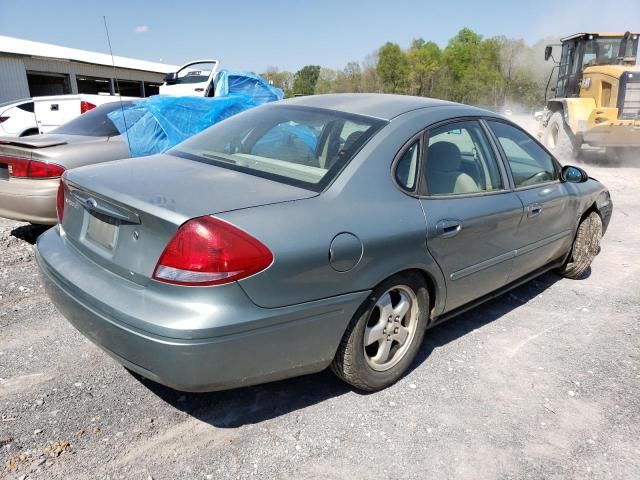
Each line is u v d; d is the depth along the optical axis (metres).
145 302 2.25
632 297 4.54
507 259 3.66
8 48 25.73
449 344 3.61
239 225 2.26
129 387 2.96
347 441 2.60
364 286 2.63
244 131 3.33
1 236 5.64
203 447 2.52
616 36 13.27
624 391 3.11
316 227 2.45
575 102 12.87
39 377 3.02
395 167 2.90
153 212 2.27
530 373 3.28
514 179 3.76
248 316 2.24
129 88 33.03
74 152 5.16
